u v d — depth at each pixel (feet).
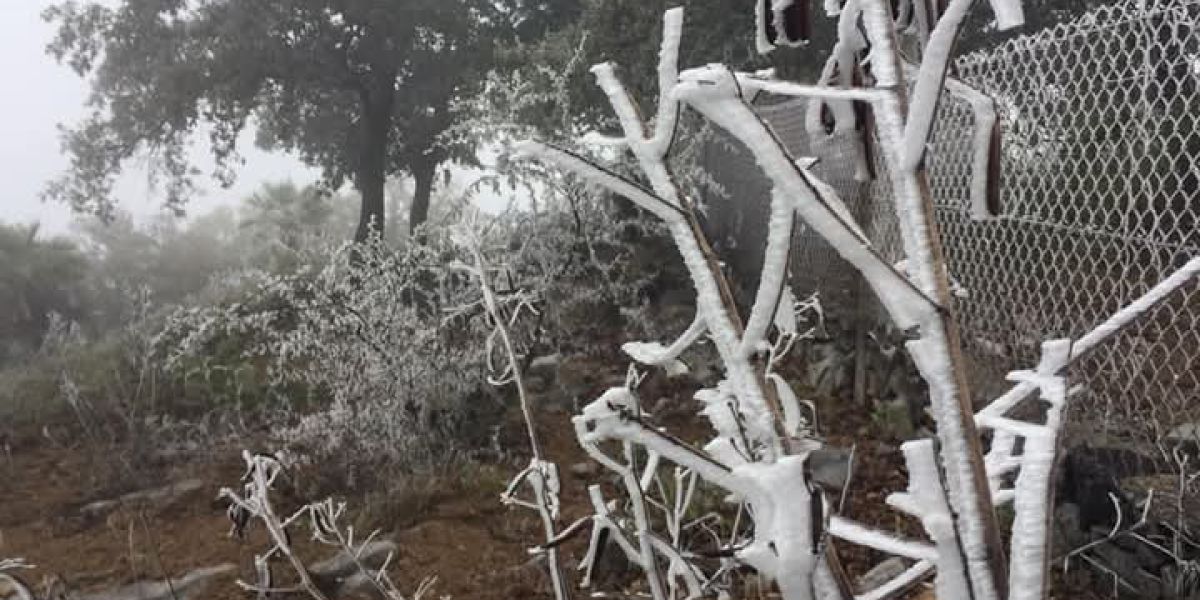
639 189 2.97
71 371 23.00
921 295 2.52
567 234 18.15
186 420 18.38
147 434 16.97
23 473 16.72
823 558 3.09
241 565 11.52
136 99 50.88
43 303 58.13
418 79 51.13
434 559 11.20
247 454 6.97
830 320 17.11
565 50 29.76
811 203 2.48
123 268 78.43
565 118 19.54
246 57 46.50
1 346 52.47
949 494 2.66
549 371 18.58
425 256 16.44
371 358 14.62
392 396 14.70
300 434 14.70
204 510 13.87
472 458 14.82
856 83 3.28
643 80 28.66
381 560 11.18
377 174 51.78
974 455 2.60
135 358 20.80
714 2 27.91
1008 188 11.52
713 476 2.91
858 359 15.16
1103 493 9.13
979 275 12.69
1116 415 10.17
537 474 5.93
